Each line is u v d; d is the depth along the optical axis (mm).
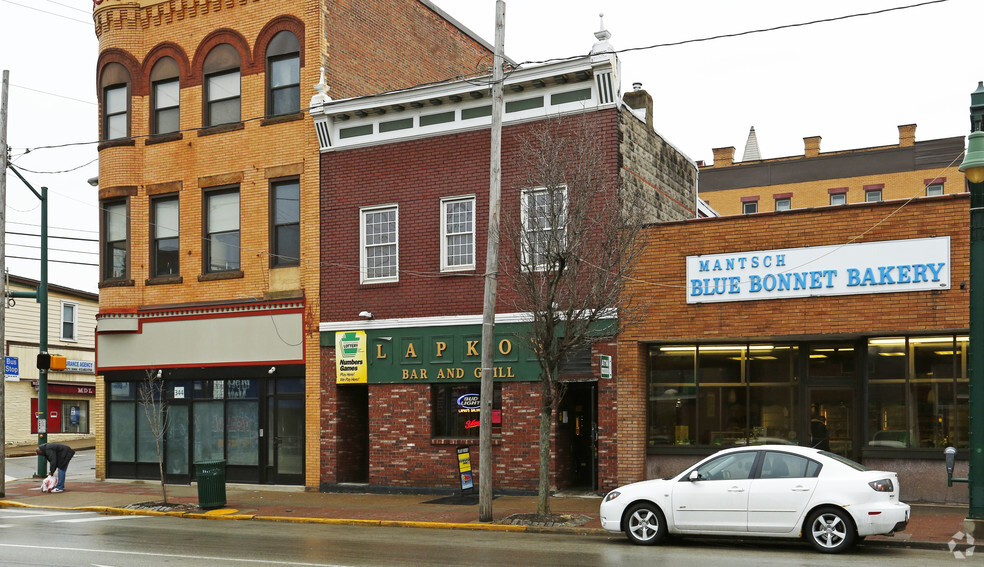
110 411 26469
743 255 18766
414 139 22375
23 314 41094
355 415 23500
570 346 16625
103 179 26453
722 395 19703
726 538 14648
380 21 26516
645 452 19953
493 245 17000
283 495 22312
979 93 14539
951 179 49844
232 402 24562
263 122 24469
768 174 54594
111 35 26719
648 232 18859
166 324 25422
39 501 21984
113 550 14000
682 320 19266
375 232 22844
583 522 16281
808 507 13133
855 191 52031
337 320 23031
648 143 22250
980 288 14281
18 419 40438
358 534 15961
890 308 17422
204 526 17469
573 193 17000
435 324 21719
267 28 24688
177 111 26078
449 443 21422
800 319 18188
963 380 17438
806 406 19141
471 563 12383
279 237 24312
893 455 17922
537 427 20359
